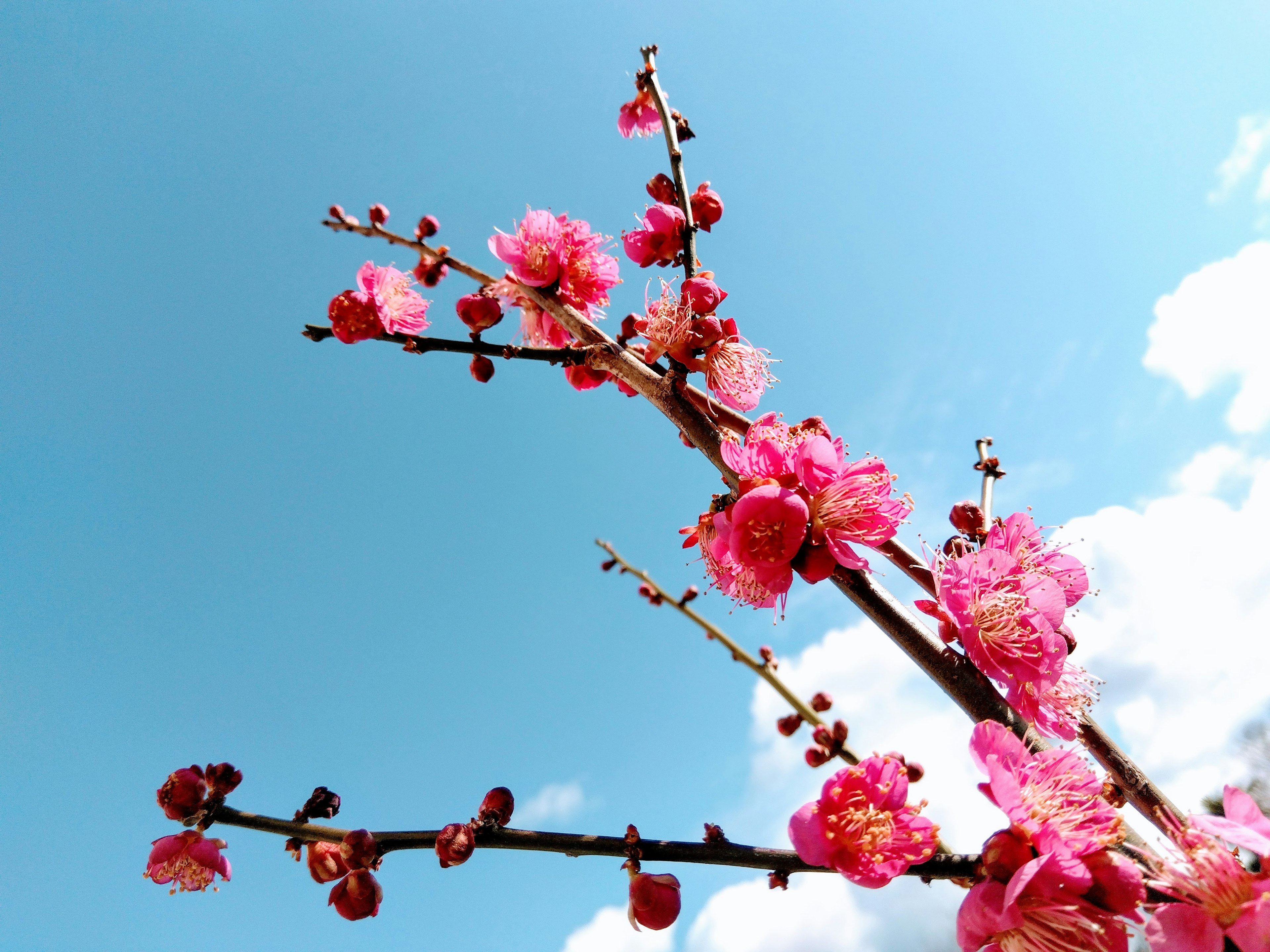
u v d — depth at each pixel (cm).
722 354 20
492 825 16
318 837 18
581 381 24
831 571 17
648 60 25
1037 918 13
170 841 18
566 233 23
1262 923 13
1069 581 18
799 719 27
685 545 20
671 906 16
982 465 21
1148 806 17
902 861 14
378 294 22
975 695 16
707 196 23
